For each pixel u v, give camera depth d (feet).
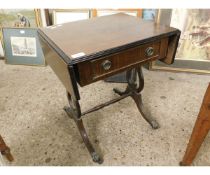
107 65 2.76
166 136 4.21
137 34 3.05
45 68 6.64
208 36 5.54
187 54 5.86
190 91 5.43
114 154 3.91
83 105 5.09
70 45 2.83
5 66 6.79
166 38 3.13
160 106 4.96
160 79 5.91
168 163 3.71
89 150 3.83
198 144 3.25
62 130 4.45
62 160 3.85
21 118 4.76
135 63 3.04
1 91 5.63
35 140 4.24
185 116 4.67
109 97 5.33
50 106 5.10
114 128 4.45
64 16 6.19
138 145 4.06
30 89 5.70
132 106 5.01
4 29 6.52
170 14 5.47
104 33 3.17
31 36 6.48
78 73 2.64
